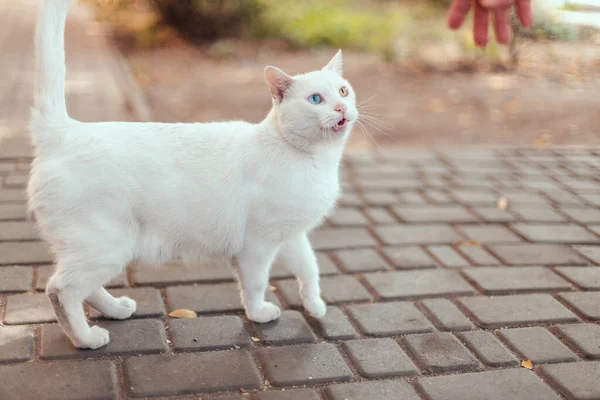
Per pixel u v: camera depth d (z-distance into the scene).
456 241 1.94
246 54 4.74
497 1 1.51
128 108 3.02
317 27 5.18
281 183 1.48
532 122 3.12
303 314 1.63
